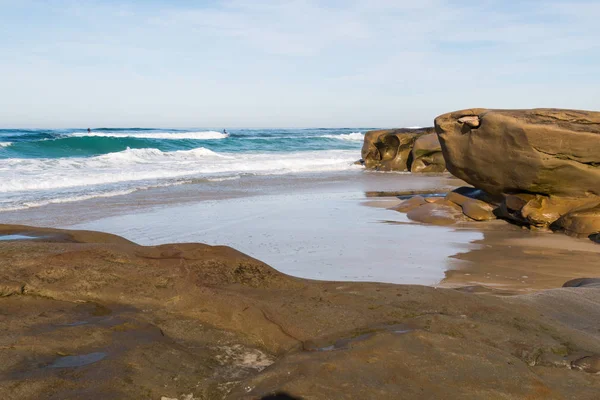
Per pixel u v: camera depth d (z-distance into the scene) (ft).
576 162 27.84
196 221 31.27
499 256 22.71
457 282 18.30
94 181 52.11
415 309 9.13
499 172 30.42
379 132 77.51
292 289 10.13
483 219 31.45
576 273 19.75
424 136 71.36
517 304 10.05
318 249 23.91
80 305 9.21
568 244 25.30
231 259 10.93
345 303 9.34
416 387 6.48
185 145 113.91
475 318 8.94
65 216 33.04
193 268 10.34
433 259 22.13
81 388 6.41
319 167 76.84
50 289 9.47
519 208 29.63
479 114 31.73
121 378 6.68
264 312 8.84
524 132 28.17
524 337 8.15
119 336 8.00
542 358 7.50
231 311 8.89
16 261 10.19
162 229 28.89
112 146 98.94
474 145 31.27
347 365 6.91
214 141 121.70
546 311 9.91
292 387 6.42
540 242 25.75
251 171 69.82
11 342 7.51
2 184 46.21
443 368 6.89
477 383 6.59
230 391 6.72
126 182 52.85
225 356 7.77
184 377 6.95
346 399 6.19
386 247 24.40
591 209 27.81
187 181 53.78
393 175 64.85
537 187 29.17
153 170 64.80
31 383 6.41
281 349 8.00
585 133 27.12
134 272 10.00
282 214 33.73
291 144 133.69
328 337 8.05
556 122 28.02
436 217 31.40
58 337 7.75
